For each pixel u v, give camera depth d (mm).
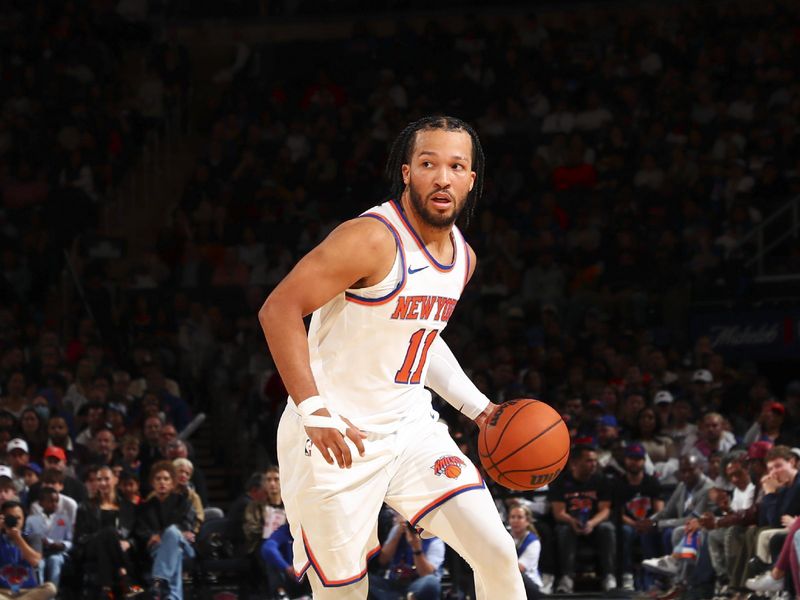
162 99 47562
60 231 38656
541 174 41125
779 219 36969
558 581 23969
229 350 35312
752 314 34219
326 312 9680
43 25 48156
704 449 26297
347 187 41938
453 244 9875
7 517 21688
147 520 23344
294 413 9797
